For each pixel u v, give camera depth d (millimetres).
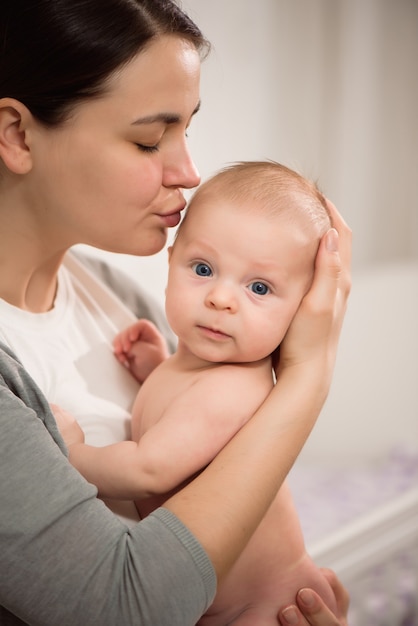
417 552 1992
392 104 3385
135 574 844
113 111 989
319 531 2320
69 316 1210
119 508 1085
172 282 1091
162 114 1010
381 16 3250
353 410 3006
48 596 834
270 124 2941
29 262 1116
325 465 2945
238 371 1080
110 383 1203
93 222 1053
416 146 3494
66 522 842
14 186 1064
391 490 2676
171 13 1004
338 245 1112
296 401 1008
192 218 1096
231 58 2738
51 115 993
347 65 3168
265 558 1123
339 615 1232
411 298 3139
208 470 944
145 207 1056
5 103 1001
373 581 1915
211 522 892
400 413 3064
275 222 1062
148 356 1256
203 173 2699
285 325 1073
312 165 3121
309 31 3021
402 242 3592
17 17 965
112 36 955
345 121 3215
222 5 2668
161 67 990
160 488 1009
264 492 939
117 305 1315
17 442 858
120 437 1154
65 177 1025
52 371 1121
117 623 839
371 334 3053
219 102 2717
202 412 1028
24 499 837
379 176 3420
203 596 874
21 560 831
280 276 1058
